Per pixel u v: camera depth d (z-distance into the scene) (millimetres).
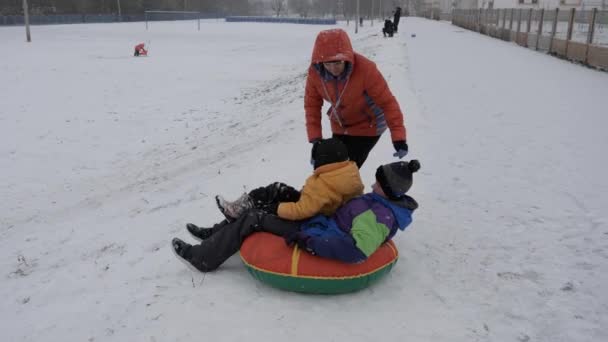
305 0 165750
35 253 6008
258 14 178000
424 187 6168
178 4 116125
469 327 3371
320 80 4320
